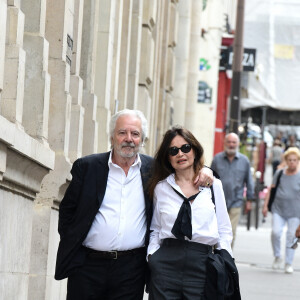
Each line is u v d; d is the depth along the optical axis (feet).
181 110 84.38
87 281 24.09
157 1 60.34
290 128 176.35
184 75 84.53
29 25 29.22
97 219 23.98
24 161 25.93
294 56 146.20
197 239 24.12
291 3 145.18
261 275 53.16
